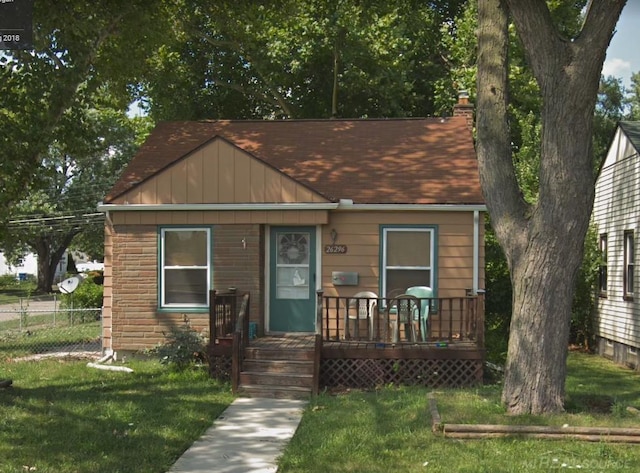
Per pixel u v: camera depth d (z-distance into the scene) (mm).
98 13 12820
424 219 13062
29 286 54562
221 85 25250
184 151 15297
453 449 7109
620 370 14727
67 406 9203
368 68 23297
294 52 23141
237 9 16797
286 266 13547
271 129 16172
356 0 16250
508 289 18328
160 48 21156
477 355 11234
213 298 11773
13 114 11797
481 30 8961
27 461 6828
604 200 17750
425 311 12164
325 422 8562
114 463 6848
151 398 9992
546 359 8250
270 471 6781
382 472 6484
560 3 19797
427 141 15336
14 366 12906
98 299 23984
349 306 12812
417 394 10055
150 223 13461
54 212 34656
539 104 21656
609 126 32812
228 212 13242
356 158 14758
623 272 15891
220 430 8461
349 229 13273
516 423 7754
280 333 13445
